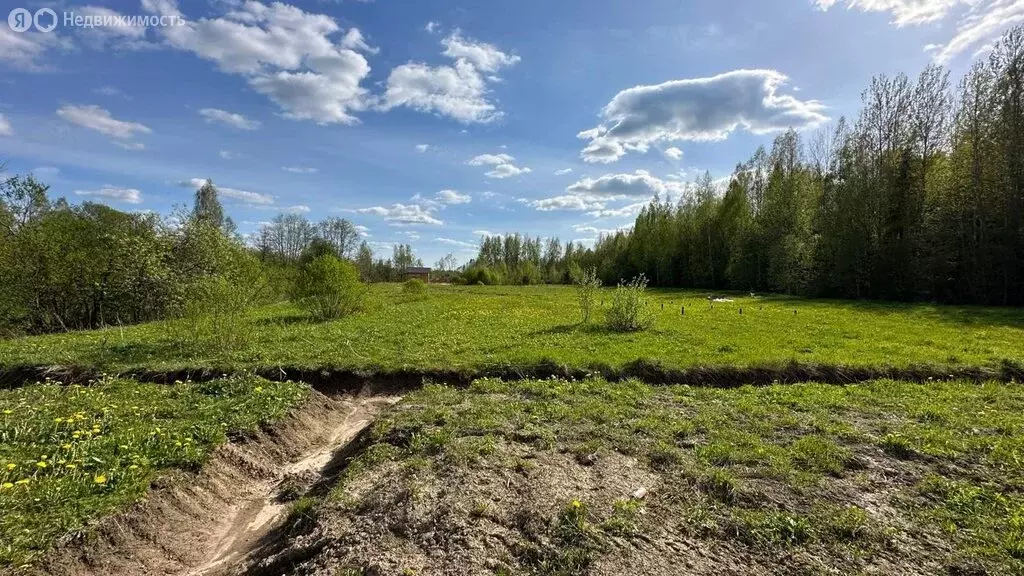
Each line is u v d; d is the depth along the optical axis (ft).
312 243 183.83
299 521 17.72
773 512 16.75
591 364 39.01
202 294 47.55
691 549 14.80
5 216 68.95
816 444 22.53
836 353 42.96
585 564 13.84
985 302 93.61
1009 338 51.96
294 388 32.42
